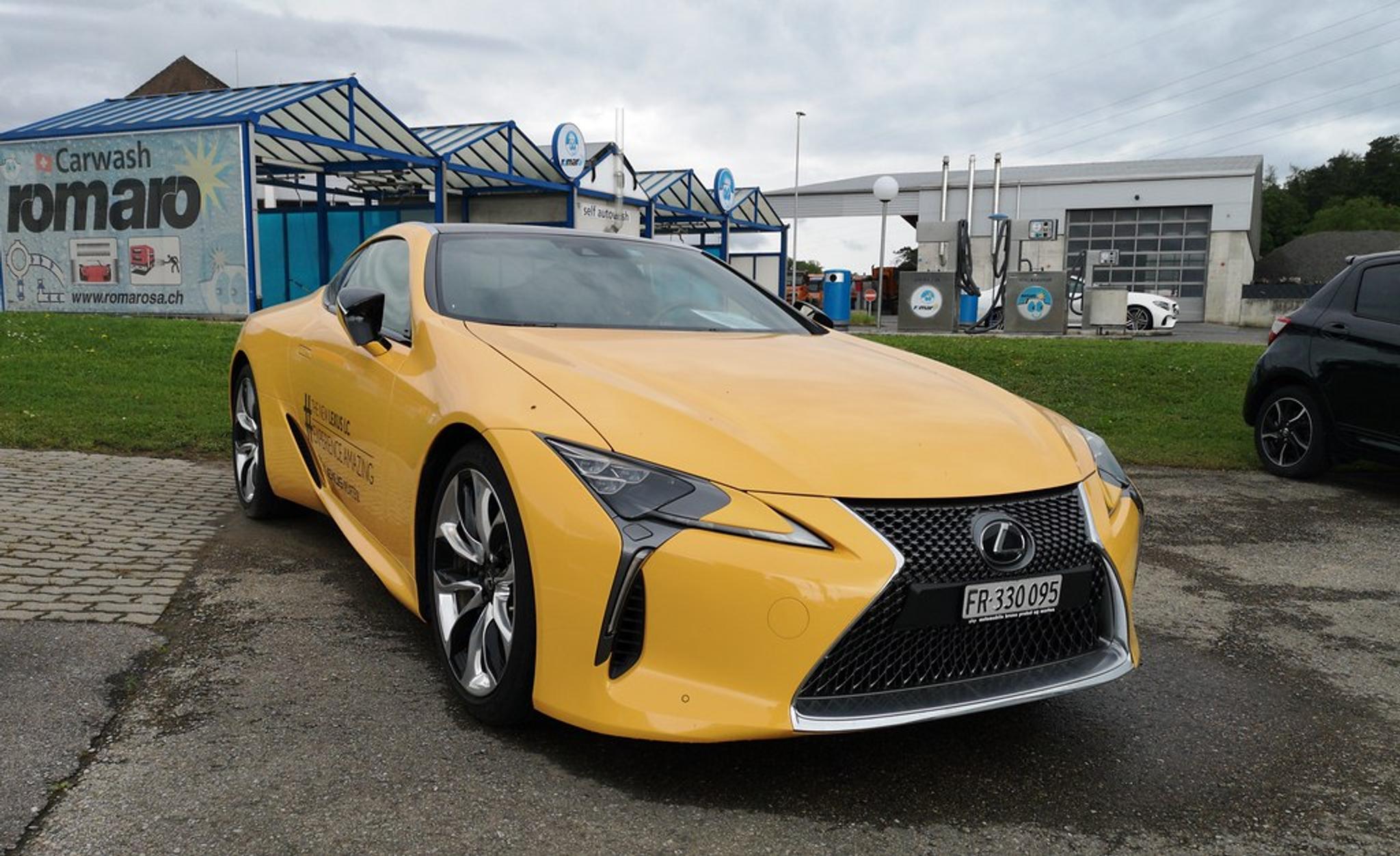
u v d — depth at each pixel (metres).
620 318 3.52
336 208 29.06
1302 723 2.94
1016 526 2.43
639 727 2.27
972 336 17.20
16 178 19.44
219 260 18.12
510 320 3.34
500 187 26.45
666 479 2.35
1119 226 38.09
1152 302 23.58
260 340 4.64
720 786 2.43
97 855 2.06
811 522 2.29
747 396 2.70
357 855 2.09
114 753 2.49
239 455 4.89
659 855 2.13
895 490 2.36
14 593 3.60
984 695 2.39
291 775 2.41
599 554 2.31
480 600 2.76
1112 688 3.17
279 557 4.21
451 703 2.84
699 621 2.26
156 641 3.23
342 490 3.76
